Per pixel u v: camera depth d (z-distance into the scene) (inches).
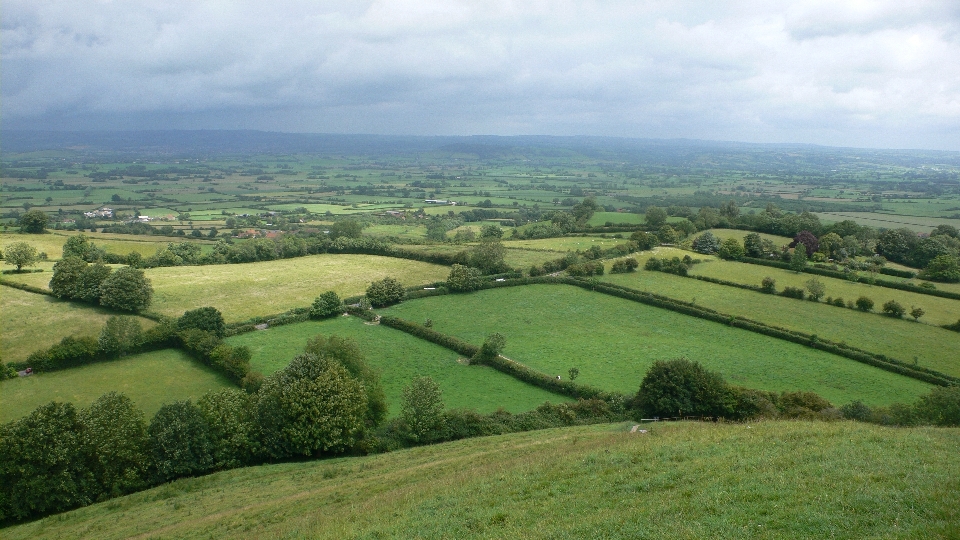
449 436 2240.4
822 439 1322.6
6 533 1609.3
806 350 3253.0
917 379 2849.4
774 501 978.1
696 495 1043.9
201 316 3314.5
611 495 1116.5
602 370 2999.5
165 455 1927.9
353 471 1798.7
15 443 1736.0
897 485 992.2
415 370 3043.8
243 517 1422.2
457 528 1058.1
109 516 1626.5
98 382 2753.4
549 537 952.9
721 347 3331.7
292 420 2076.8
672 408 2379.4
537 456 1501.0
